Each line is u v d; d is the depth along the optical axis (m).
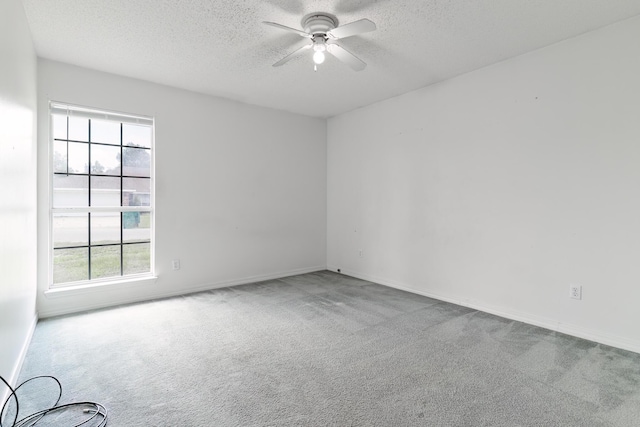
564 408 1.72
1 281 1.67
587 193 2.59
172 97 3.73
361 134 4.60
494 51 2.89
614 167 2.46
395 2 2.19
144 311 3.22
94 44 2.76
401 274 4.10
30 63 2.55
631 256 2.39
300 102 4.34
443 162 3.61
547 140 2.80
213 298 3.67
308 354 2.34
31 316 2.62
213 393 1.86
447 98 3.55
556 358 2.27
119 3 2.19
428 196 3.77
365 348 2.43
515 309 3.03
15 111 2.01
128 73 3.36
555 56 2.74
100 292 3.32
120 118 3.42
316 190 5.10
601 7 2.23
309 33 2.36
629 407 1.73
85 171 3.30
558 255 2.75
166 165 3.71
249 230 4.39
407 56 2.99
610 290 2.48
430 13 2.31
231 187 4.21
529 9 2.26
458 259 3.49
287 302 3.54
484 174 3.24
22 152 2.23
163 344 2.49
